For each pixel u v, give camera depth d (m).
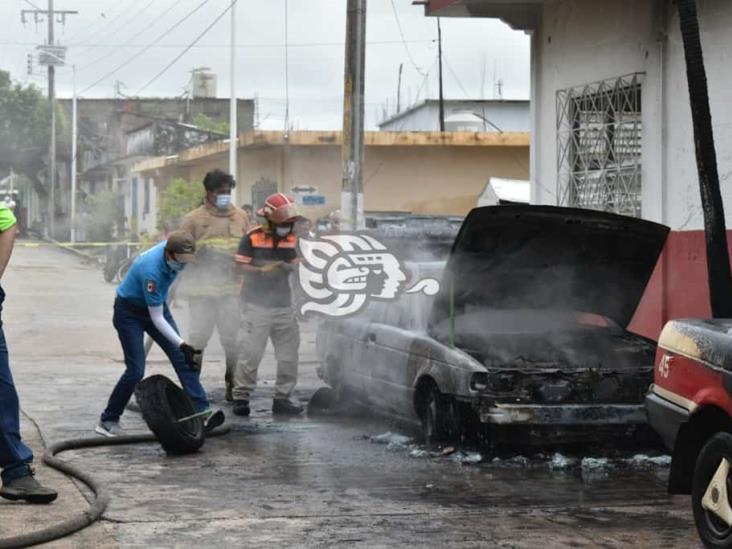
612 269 9.92
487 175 33.19
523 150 33.06
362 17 16.09
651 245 9.68
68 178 70.00
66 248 54.31
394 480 8.45
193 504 7.62
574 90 15.20
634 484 8.45
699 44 10.01
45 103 68.56
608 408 8.99
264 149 34.56
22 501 7.52
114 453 9.39
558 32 15.58
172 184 38.72
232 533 6.90
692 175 12.83
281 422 10.99
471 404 8.95
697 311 12.52
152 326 9.86
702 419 6.69
